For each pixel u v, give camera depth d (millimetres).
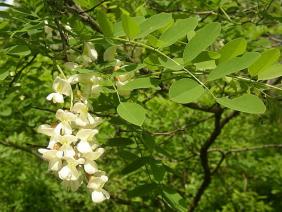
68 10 470
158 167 417
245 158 1137
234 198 1087
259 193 1242
